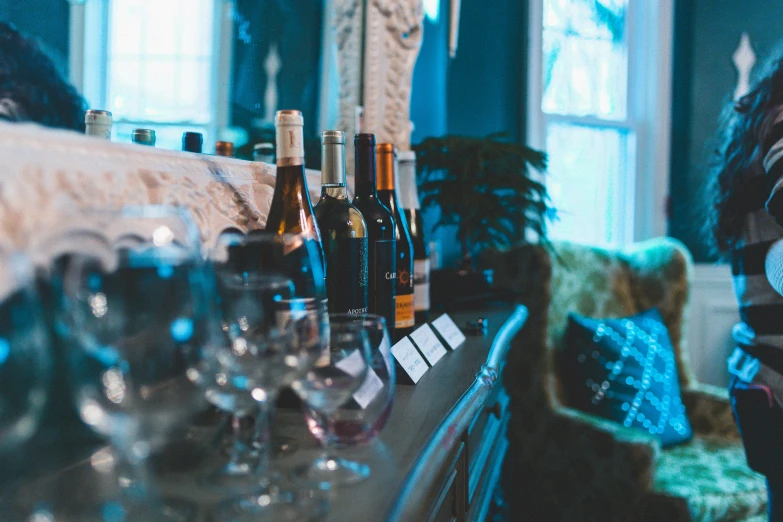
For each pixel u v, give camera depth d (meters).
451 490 0.79
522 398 2.07
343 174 0.81
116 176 0.59
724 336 3.05
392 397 0.57
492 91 2.71
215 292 0.50
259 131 1.14
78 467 0.51
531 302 2.09
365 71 1.61
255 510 0.42
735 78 3.06
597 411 2.07
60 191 0.52
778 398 1.13
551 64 2.97
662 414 2.04
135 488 0.46
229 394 0.50
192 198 0.71
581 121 3.04
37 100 0.63
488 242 1.88
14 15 0.60
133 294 0.36
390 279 0.87
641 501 1.65
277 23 1.18
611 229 3.19
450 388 0.76
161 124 0.84
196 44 0.91
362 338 0.54
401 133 1.78
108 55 0.73
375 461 0.52
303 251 0.65
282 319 0.49
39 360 0.36
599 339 2.15
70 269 0.36
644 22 3.13
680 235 3.13
